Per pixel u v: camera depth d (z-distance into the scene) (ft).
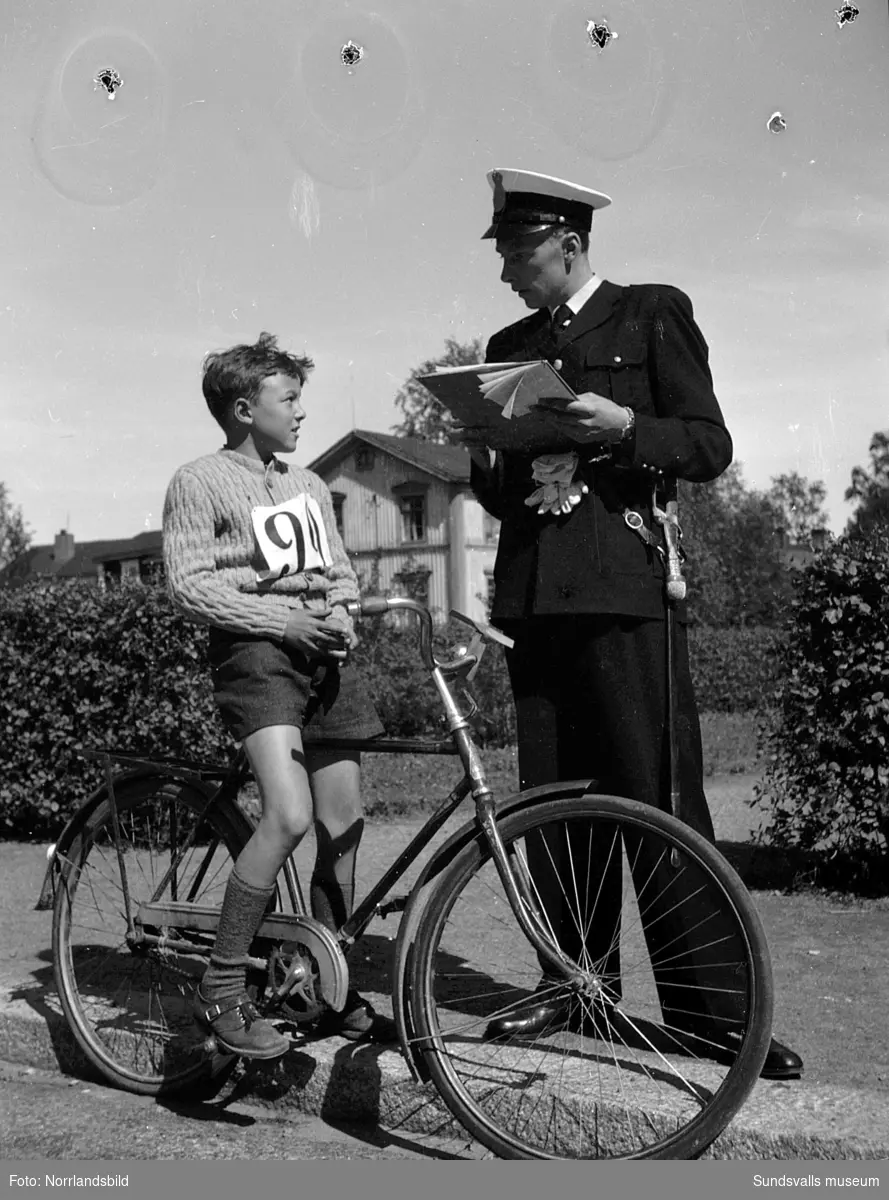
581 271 10.11
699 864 8.57
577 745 10.19
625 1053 9.50
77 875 11.43
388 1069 9.70
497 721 44.24
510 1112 9.00
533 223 9.88
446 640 46.62
